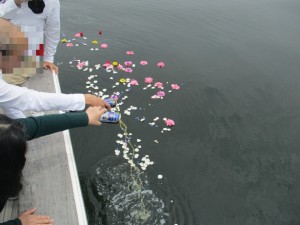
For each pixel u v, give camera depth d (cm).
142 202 276
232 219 268
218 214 271
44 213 163
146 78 404
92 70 416
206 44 494
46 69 277
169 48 477
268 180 299
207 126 350
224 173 303
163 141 328
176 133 338
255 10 612
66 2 586
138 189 284
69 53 448
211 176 299
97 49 461
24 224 148
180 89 397
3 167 113
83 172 293
